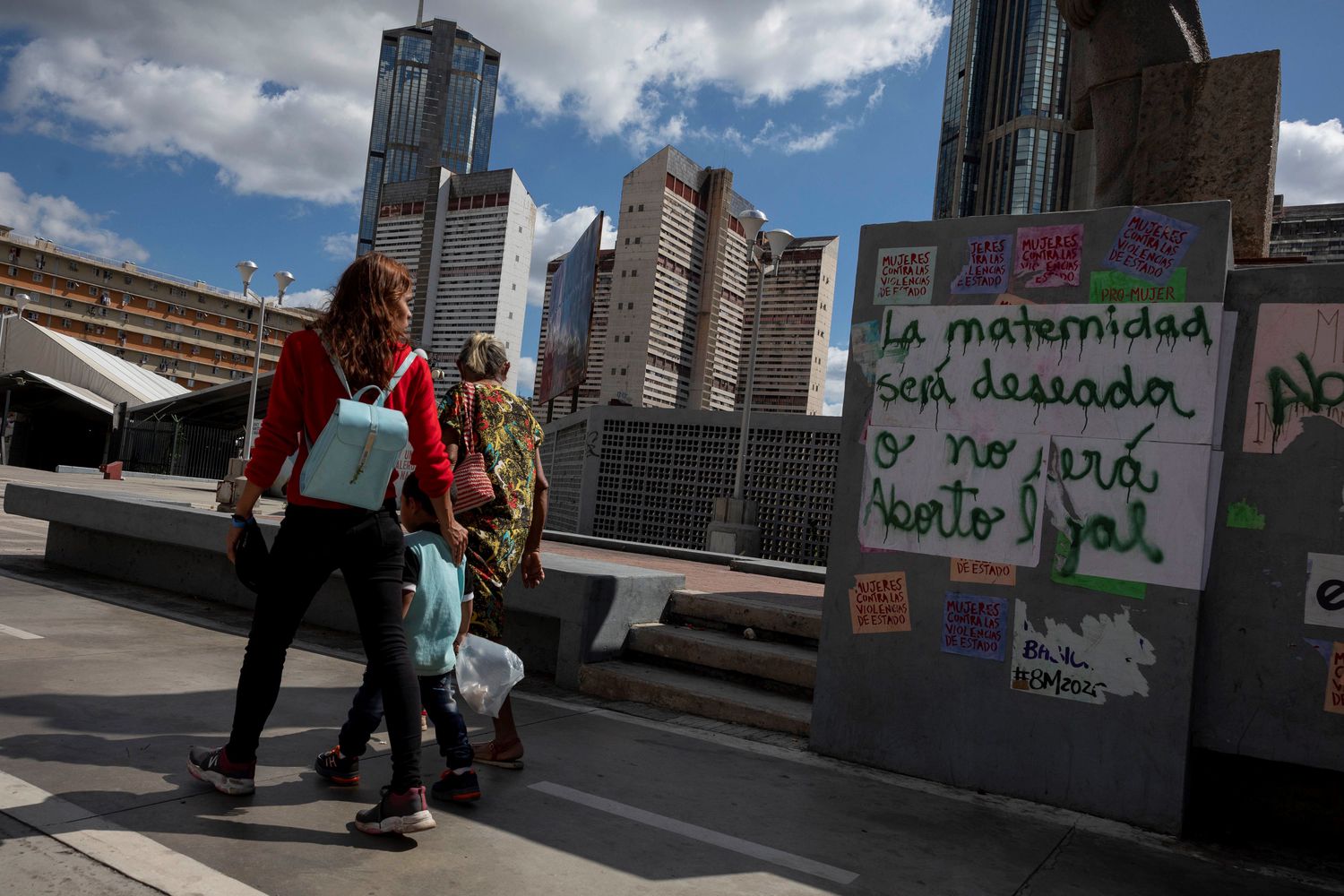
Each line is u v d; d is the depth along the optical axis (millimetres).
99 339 123500
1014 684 3418
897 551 3699
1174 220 3297
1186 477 3186
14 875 2029
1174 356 3258
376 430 2406
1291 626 3051
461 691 2986
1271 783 3270
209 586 6680
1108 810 3221
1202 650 3180
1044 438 3457
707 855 2578
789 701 4320
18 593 6203
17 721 3232
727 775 3389
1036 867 2727
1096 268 3430
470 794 2795
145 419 40438
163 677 4129
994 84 144375
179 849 2271
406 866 2303
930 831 2973
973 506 3562
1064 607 3352
